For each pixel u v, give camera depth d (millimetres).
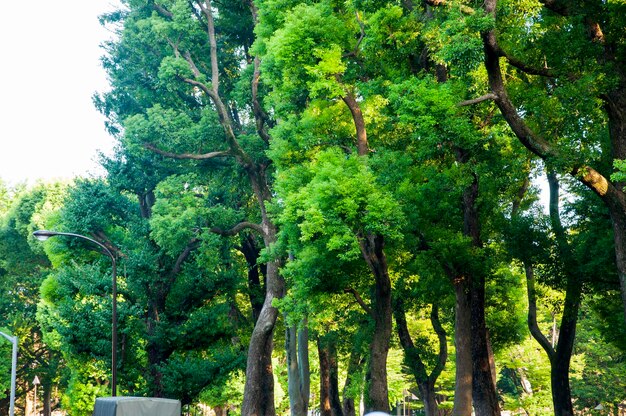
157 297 48688
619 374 58000
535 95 25797
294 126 33781
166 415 26203
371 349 29859
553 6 24391
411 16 28375
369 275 32125
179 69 46844
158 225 45938
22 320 78250
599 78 23438
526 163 32219
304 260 30516
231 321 55906
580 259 33094
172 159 51094
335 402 55625
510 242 34406
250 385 45844
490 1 21797
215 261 46688
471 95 26984
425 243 31172
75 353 46938
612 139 24609
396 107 24234
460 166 28531
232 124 51844
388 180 28562
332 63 28453
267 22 34000
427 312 47125
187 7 48062
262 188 47906
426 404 46125
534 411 56875
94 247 50969
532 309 37969
